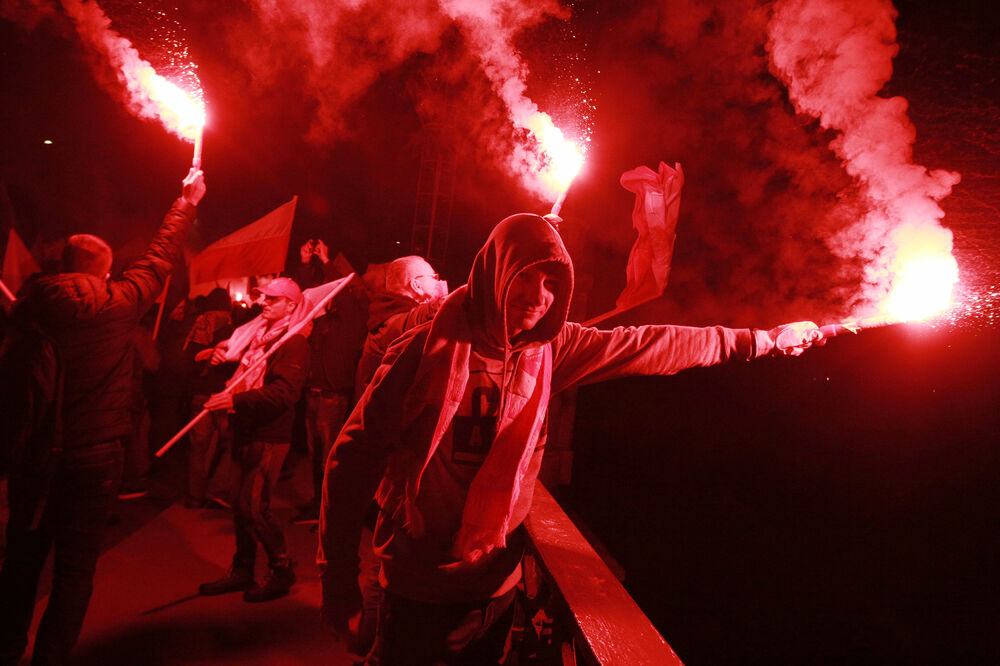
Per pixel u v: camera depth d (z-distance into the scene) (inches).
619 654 63.2
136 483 241.9
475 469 65.9
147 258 122.4
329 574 67.6
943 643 263.9
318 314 161.6
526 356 65.6
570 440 300.8
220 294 245.8
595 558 88.4
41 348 104.3
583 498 398.6
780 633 295.0
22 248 192.2
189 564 177.5
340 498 65.1
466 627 71.3
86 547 111.0
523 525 75.4
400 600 70.2
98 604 150.4
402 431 63.7
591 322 79.4
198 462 226.2
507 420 64.7
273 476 156.9
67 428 108.2
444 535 67.6
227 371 170.4
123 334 114.6
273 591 156.7
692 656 299.6
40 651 107.6
